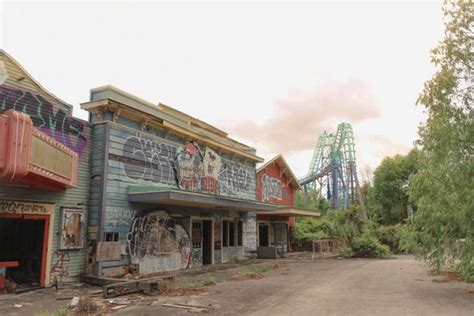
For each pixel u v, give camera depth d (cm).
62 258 1285
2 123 757
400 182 5125
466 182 1074
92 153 1440
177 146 1833
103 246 1334
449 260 1202
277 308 909
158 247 1644
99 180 1406
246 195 2508
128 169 1523
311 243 3183
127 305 946
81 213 1363
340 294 1113
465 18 1166
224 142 2347
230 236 2316
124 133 1520
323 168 6094
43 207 1230
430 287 1257
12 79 1196
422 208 1180
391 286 1282
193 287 1235
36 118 1245
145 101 1661
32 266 1273
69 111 1361
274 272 1747
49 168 981
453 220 1110
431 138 1170
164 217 1711
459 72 1155
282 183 3123
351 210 3444
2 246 1336
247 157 2498
